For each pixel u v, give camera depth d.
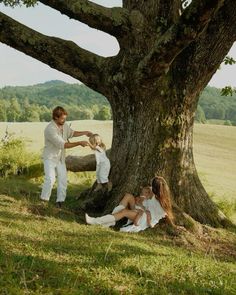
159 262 6.79
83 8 9.67
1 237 6.67
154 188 9.77
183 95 10.45
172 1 10.33
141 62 9.48
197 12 8.21
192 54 10.20
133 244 7.90
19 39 10.23
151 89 10.19
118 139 10.88
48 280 5.17
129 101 10.54
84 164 14.54
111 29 10.00
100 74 10.62
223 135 54.34
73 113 155.75
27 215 8.77
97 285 5.30
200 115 161.00
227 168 35.59
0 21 10.13
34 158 16.06
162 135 10.48
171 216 9.84
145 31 10.07
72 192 13.57
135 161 10.52
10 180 13.91
